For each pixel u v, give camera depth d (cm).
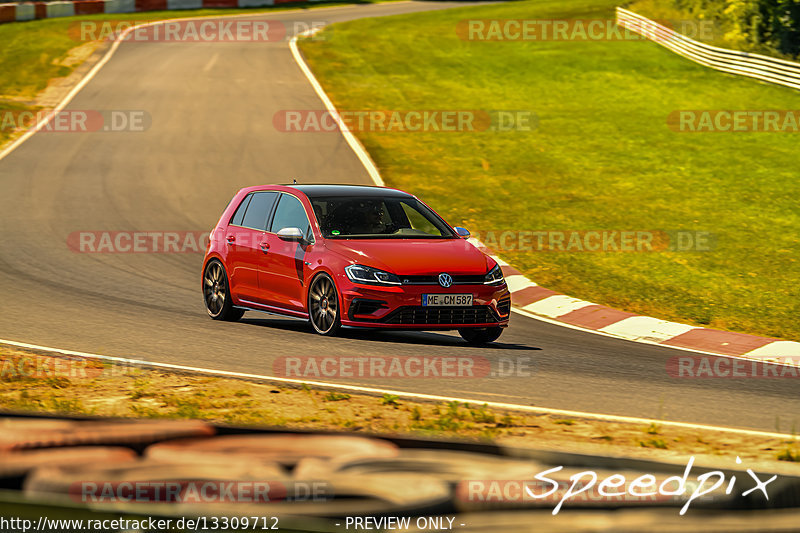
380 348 3431
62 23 17375
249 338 3566
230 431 1180
